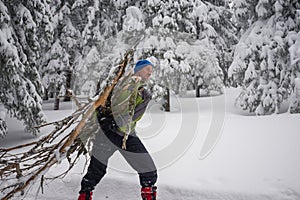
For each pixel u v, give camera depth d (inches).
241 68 433.1
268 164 149.3
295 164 146.3
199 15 531.2
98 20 546.9
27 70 314.3
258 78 433.1
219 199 120.0
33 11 329.1
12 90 293.1
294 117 285.4
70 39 560.1
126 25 427.5
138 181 135.7
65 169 156.6
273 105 408.8
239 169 145.2
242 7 473.4
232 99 546.3
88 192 117.2
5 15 281.9
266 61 420.5
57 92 542.0
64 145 111.7
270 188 121.8
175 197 125.6
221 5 710.5
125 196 131.3
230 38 689.0
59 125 124.4
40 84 329.1
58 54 545.0
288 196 116.0
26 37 318.7
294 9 426.3
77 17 581.6
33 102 296.2
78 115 122.8
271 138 204.8
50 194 137.2
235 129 249.3
